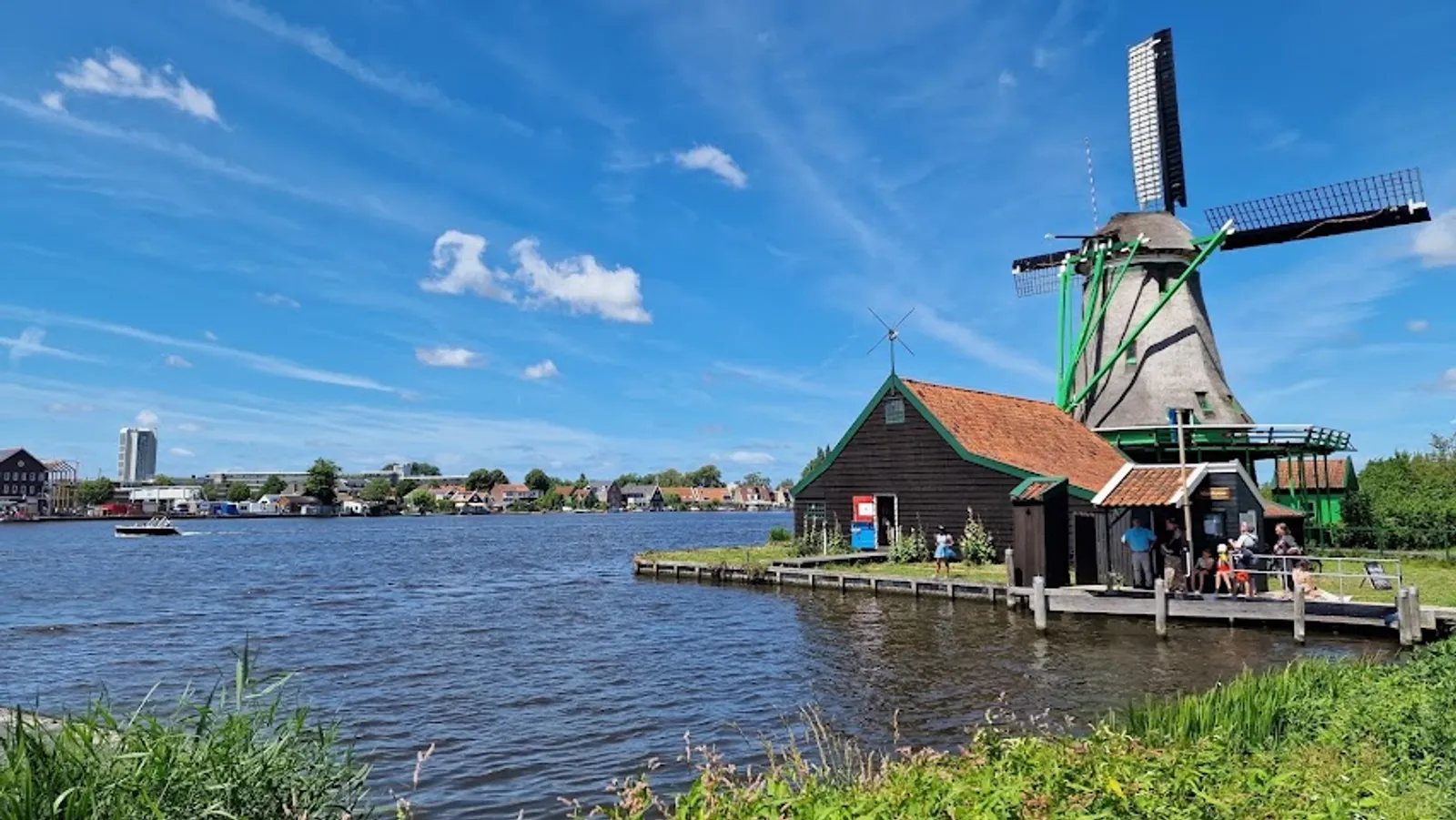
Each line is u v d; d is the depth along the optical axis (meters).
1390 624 20.39
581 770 12.36
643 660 20.12
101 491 195.38
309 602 34.34
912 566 34.38
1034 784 6.22
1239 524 25.94
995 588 26.78
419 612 30.16
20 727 6.04
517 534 109.44
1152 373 42.88
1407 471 51.84
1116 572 26.78
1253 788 6.21
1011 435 38.75
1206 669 17.78
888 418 37.72
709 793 5.98
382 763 12.71
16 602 35.09
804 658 19.72
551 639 23.45
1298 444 38.53
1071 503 31.89
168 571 51.16
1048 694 15.84
